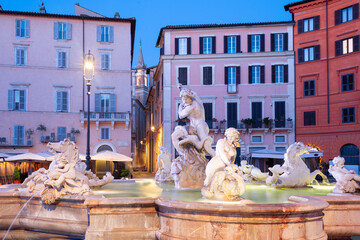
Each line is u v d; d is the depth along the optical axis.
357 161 36.34
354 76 36.81
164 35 42.94
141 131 75.62
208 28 41.97
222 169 6.35
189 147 9.63
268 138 40.34
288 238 4.91
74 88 40.41
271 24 41.09
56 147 6.98
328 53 38.84
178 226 5.27
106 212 5.57
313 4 39.59
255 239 4.84
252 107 41.06
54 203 6.73
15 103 39.16
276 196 7.61
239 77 41.38
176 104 41.81
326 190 9.20
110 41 41.59
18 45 39.66
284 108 40.59
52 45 40.38
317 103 39.12
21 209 7.34
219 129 40.56
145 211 5.70
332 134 38.03
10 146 38.00
